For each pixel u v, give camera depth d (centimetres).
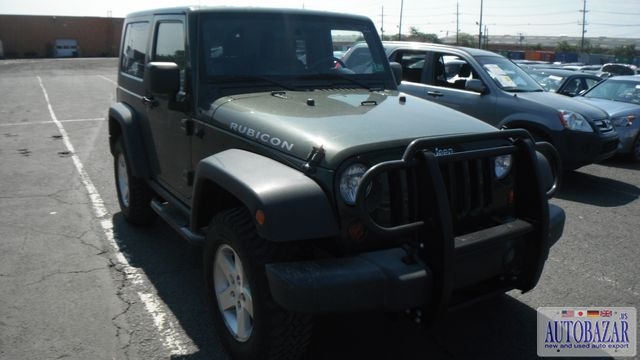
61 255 482
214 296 337
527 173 318
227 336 326
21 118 1384
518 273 323
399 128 311
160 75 373
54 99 1859
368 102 373
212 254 330
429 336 359
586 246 532
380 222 282
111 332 358
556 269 473
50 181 743
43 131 1182
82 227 555
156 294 412
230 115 351
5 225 558
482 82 799
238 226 296
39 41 6250
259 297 284
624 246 533
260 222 264
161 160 459
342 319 378
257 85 398
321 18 446
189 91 391
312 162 279
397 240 286
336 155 275
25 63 4438
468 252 286
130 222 555
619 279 454
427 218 275
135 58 525
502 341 355
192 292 416
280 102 362
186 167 407
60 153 939
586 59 6278
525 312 393
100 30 6481
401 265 268
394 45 932
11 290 413
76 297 405
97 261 471
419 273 266
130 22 564
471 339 356
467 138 292
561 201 696
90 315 379
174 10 430
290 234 261
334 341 351
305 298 256
